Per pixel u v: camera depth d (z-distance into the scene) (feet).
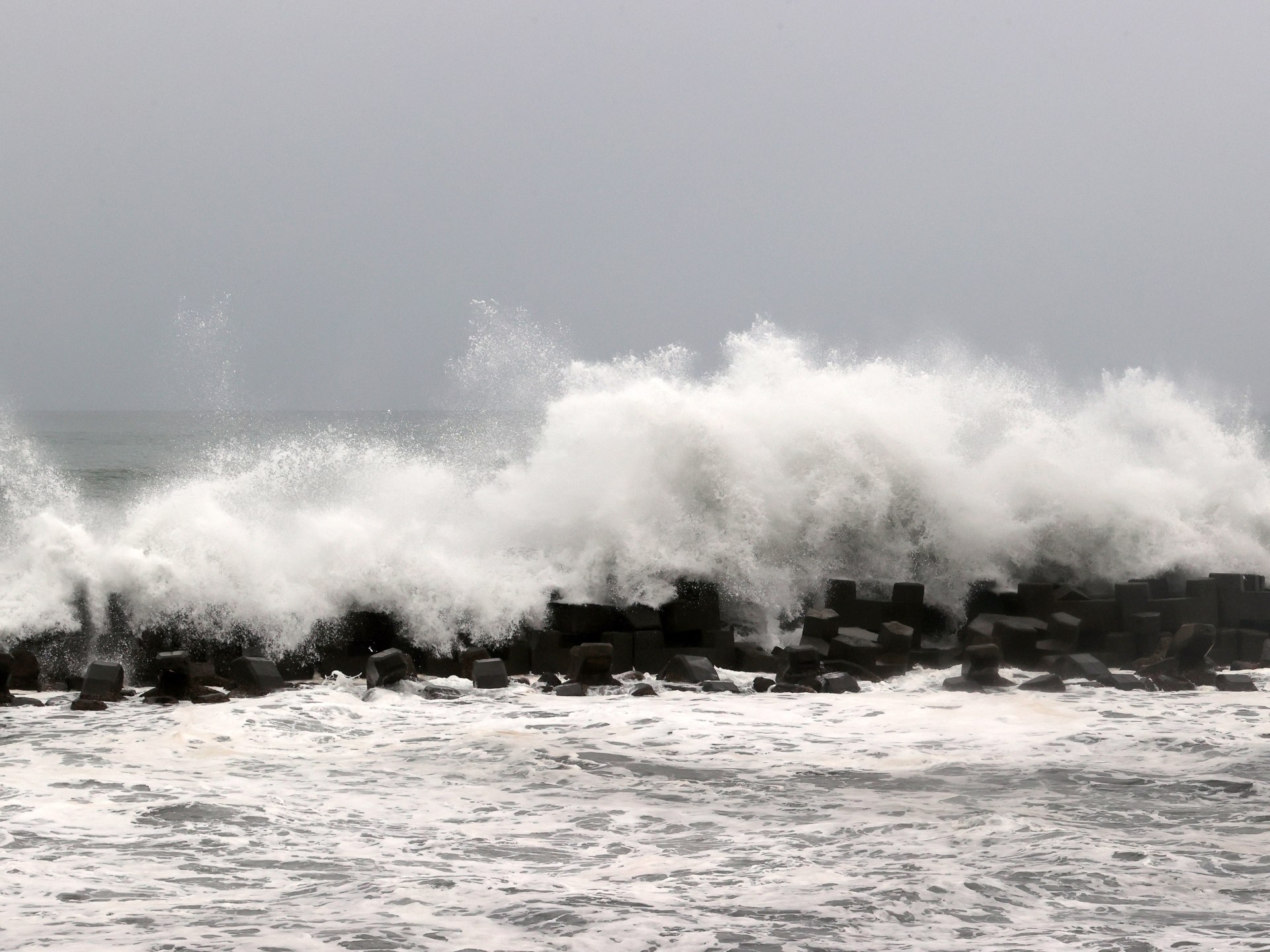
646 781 135.74
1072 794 129.80
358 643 202.18
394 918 90.48
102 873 101.96
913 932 88.02
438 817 121.19
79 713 166.81
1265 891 97.86
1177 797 128.47
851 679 189.67
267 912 91.91
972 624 212.02
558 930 87.76
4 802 123.65
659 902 94.27
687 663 194.80
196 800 125.29
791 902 94.43
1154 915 92.02
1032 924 89.86
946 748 151.74
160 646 193.98
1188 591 224.12
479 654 195.62
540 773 139.33
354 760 144.97
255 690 181.68
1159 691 188.14
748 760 145.79
